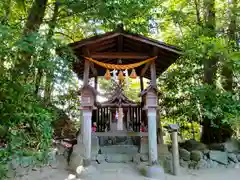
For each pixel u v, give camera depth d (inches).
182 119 251.9
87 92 184.1
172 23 286.0
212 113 195.3
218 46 181.6
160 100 258.7
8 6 135.5
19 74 122.0
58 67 139.5
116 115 213.3
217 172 187.9
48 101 180.4
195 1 258.1
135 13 207.6
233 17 221.1
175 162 177.3
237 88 238.1
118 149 212.7
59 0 172.4
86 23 197.6
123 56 194.9
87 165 174.9
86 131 180.1
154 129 181.3
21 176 144.2
